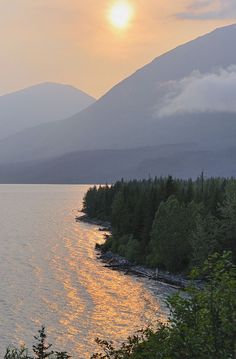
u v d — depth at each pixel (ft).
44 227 617.62
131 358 69.56
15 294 264.93
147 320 225.97
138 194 483.51
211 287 61.98
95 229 599.98
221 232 337.72
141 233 412.98
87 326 213.87
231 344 57.36
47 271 334.85
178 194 435.53
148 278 327.47
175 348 60.29
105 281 312.29
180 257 344.08
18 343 186.70
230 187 404.16
